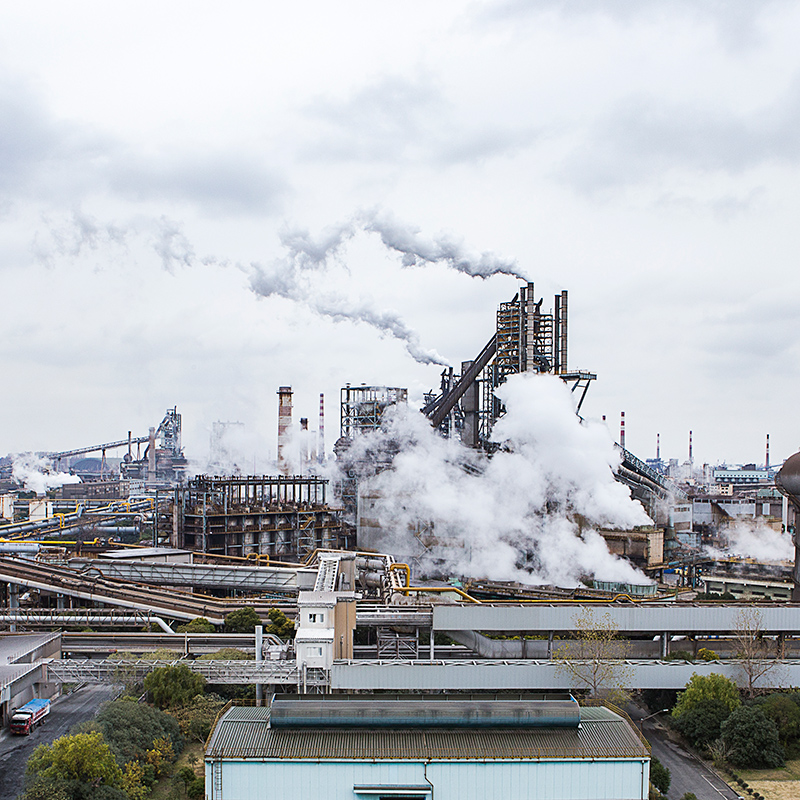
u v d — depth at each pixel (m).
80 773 80.69
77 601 183.00
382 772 75.75
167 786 88.50
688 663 115.25
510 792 76.31
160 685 105.44
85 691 120.31
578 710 81.00
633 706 121.19
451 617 126.62
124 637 147.75
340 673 112.06
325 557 171.25
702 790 91.62
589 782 77.12
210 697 109.31
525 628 126.12
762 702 108.31
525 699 85.19
